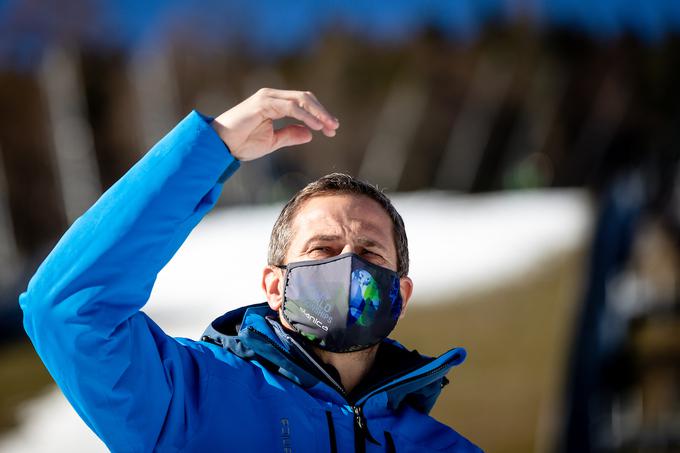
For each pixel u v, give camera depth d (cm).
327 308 251
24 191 5291
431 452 270
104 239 213
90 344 212
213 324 276
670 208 1382
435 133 5972
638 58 5631
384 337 258
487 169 5728
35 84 5544
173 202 221
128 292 215
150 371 229
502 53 5931
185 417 239
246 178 4319
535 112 5719
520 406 1005
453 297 1521
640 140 2372
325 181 276
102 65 5741
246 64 6281
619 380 1116
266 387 253
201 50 6122
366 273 251
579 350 1093
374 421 263
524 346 1184
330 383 258
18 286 2500
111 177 5600
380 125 5994
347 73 6194
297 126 243
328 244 263
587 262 1234
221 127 231
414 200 3428
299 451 245
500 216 2477
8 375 1488
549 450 956
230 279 2128
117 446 226
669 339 1190
